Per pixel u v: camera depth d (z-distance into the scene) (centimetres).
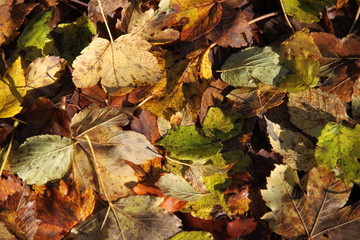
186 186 89
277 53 95
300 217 89
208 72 94
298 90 93
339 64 95
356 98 94
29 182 88
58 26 95
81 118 90
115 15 97
